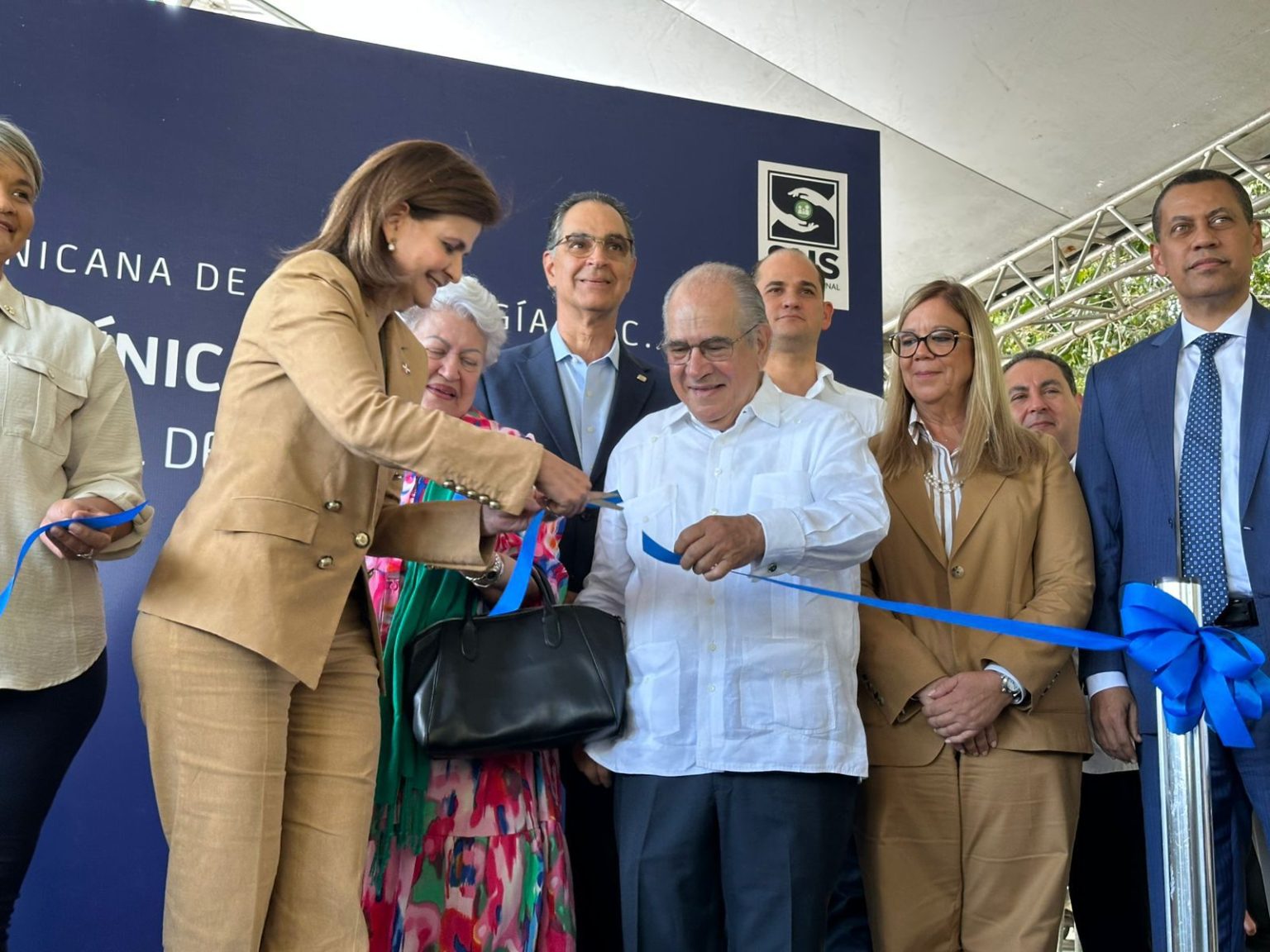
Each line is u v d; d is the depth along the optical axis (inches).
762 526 90.5
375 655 83.4
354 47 147.6
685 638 96.2
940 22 176.1
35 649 84.3
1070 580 107.8
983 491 110.7
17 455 86.9
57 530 80.2
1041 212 222.7
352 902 77.8
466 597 99.7
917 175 212.2
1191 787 74.0
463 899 94.1
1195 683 73.9
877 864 104.3
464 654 95.6
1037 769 103.4
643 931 93.0
